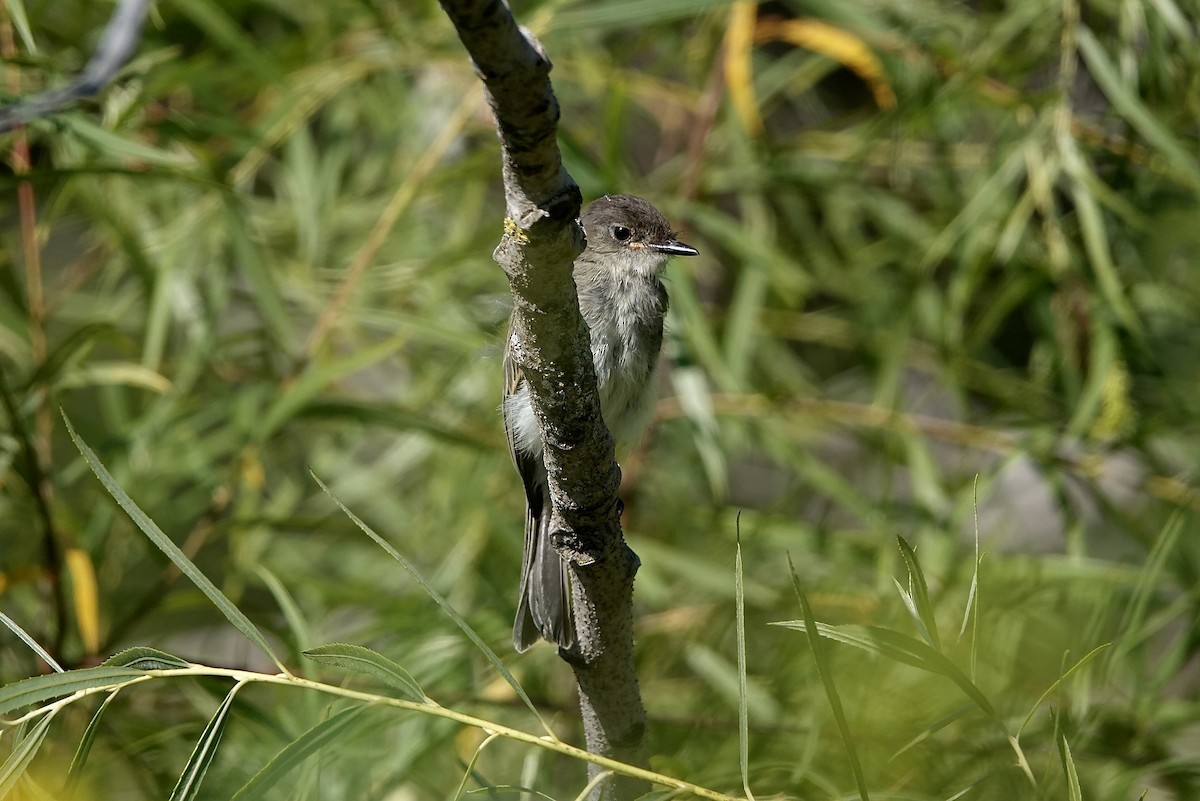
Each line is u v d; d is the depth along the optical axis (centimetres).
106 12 1084
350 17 1085
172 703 910
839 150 1155
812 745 700
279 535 1069
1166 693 1006
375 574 1062
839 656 684
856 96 1282
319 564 1078
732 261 1235
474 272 1100
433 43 1062
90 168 806
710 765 819
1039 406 1077
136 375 936
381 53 1089
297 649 806
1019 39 1081
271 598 1012
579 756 531
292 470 1149
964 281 1030
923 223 1139
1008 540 1115
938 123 1092
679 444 1112
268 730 832
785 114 1338
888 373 1061
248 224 954
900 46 1068
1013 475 1223
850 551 1010
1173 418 1029
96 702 843
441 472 1067
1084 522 1147
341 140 1109
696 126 1116
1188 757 789
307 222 1041
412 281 1075
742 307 1043
